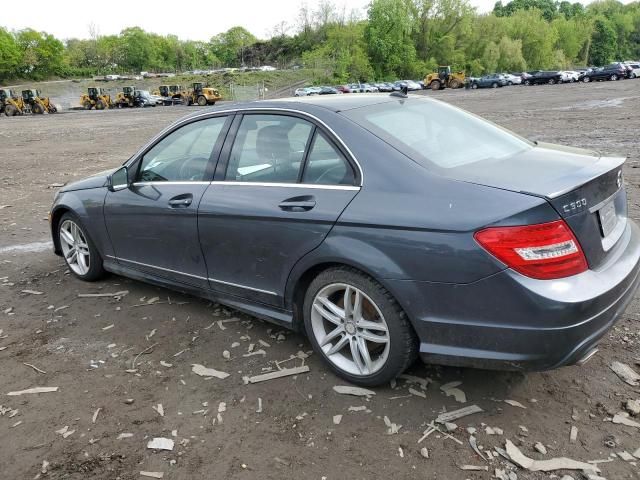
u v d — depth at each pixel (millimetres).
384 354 2973
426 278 2680
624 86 41406
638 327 3652
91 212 4648
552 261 2473
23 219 7848
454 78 66125
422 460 2553
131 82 117625
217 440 2768
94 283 5008
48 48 125438
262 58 160500
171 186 3988
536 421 2779
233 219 3479
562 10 164375
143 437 2812
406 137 3121
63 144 19812
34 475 2578
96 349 3756
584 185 2621
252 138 3572
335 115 3221
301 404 3016
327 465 2557
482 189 2637
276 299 3434
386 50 93250
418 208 2709
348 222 2898
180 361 3541
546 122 17750
